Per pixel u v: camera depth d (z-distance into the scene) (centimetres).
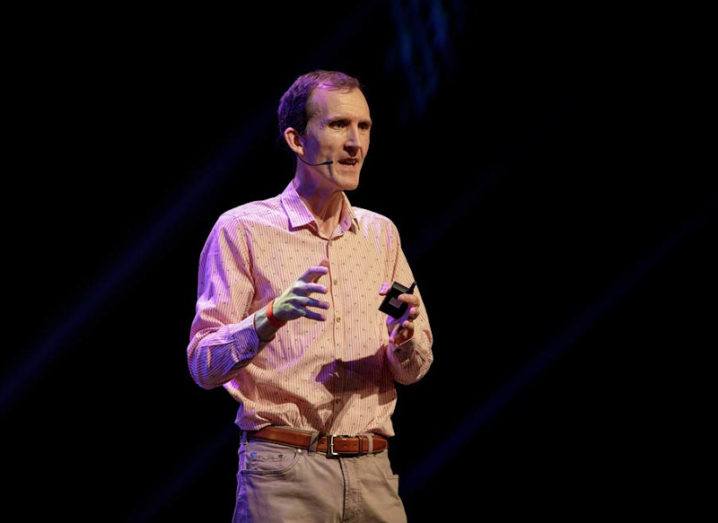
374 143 1025
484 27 1009
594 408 1035
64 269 1014
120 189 998
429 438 1073
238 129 988
